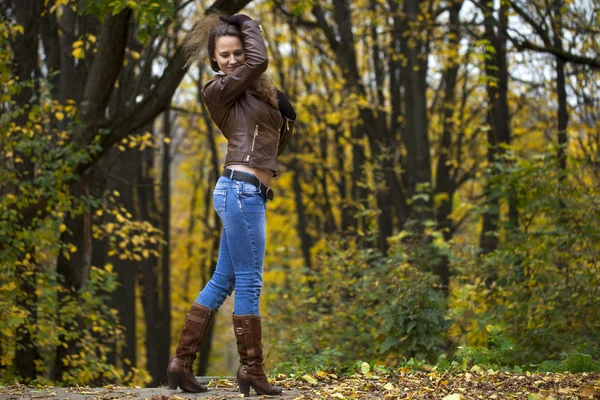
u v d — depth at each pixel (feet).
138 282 80.07
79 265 40.81
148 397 17.99
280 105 18.02
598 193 33.63
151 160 78.28
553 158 36.40
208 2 52.39
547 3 41.78
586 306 31.07
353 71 64.64
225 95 17.04
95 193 42.63
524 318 32.07
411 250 32.83
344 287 40.14
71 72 44.37
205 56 18.38
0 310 31.65
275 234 90.94
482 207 38.83
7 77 32.86
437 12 62.54
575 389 18.20
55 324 37.40
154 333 72.79
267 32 78.13
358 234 45.19
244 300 17.60
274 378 21.03
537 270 32.91
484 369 23.39
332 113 64.18
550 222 34.22
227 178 17.26
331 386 19.53
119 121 36.91
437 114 75.15
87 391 19.67
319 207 88.58
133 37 50.65
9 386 21.39
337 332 36.91
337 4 65.82
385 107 66.95
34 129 36.14
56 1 36.70
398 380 20.27
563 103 46.01
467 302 32.55
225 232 18.31
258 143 17.21
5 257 33.12
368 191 64.64
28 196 35.53
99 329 40.32
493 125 45.91
